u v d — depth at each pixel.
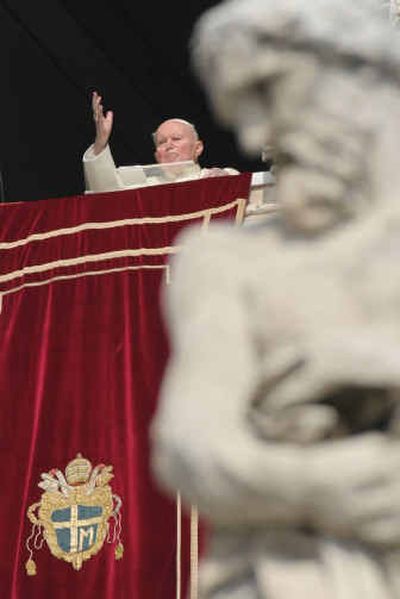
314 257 4.86
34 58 27.23
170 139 21.59
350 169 4.91
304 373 4.65
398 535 4.60
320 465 4.54
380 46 4.92
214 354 4.70
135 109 27.64
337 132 4.92
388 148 4.91
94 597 17.98
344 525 4.61
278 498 4.57
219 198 19.36
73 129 27.39
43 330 19.11
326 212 4.94
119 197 19.73
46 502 18.34
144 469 18.27
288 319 4.77
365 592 4.62
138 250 19.33
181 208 19.47
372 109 4.93
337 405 4.71
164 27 27.41
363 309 4.77
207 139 27.97
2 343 19.09
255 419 4.67
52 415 18.66
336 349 4.64
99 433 18.50
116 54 27.50
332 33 4.91
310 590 4.65
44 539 18.25
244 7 4.97
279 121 4.96
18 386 18.84
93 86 27.39
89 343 18.94
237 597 4.83
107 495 18.23
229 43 4.97
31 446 18.55
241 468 4.55
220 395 4.64
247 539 4.82
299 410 4.66
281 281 4.82
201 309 4.80
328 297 4.78
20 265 19.52
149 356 18.75
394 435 4.61
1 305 19.33
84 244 19.48
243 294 4.84
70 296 19.25
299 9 4.91
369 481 4.54
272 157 5.02
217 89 5.04
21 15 27.06
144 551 17.95
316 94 4.93
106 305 19.12
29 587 18.12
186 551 17.81
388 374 4.61
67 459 18.45
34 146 27.23
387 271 4.79
